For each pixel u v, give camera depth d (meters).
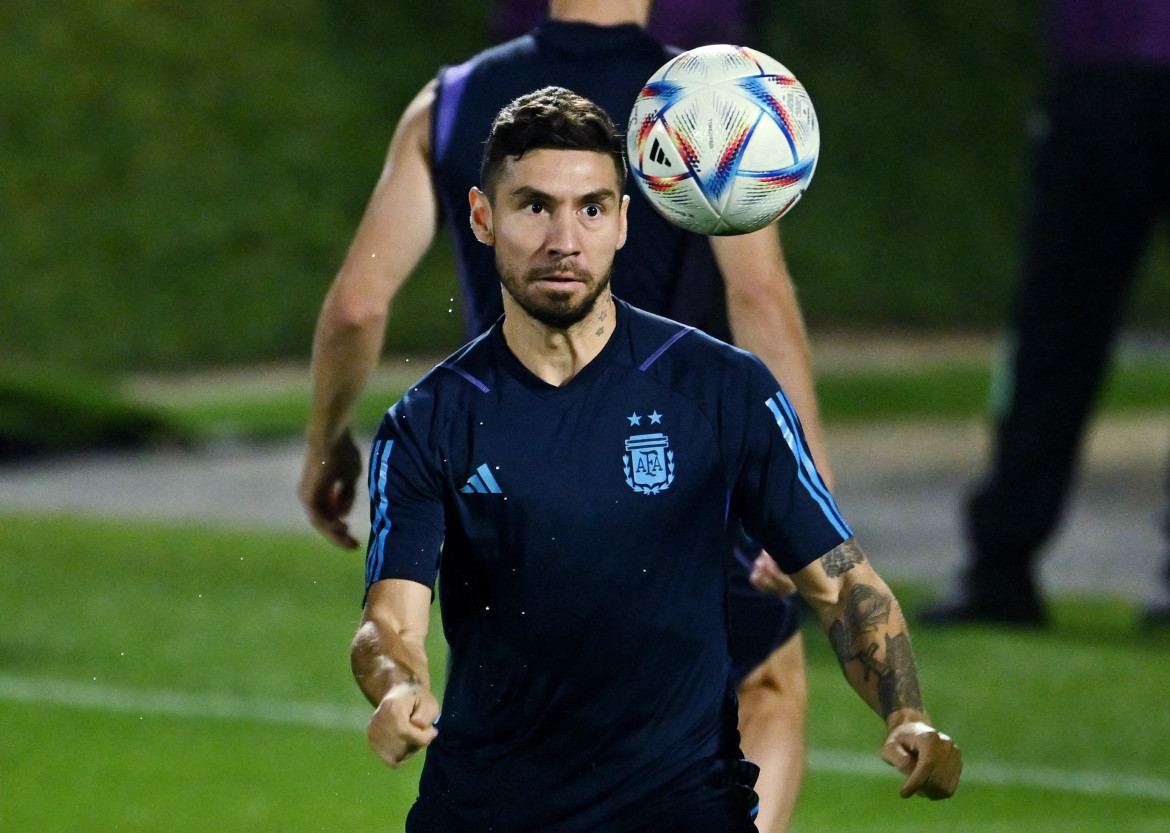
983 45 104.31
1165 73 33.41
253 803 22.20
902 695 11.49
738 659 15.70
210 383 80.19
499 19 20.62
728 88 12.49
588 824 11.92
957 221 101.62
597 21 14.72
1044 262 34.53
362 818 21.64
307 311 88.88
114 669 29.95
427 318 87.62
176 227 88.12
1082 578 41.78
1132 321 100.31
